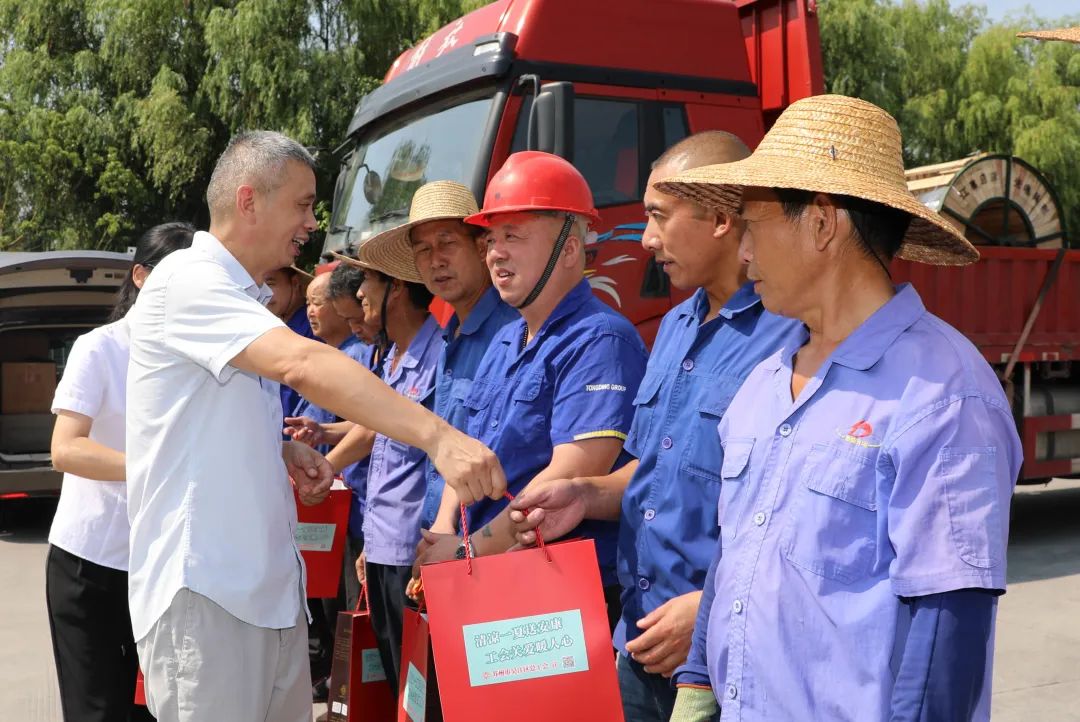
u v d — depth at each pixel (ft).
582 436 8.07
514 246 8.57
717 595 5.64
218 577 7.53
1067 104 73.72
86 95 59.41
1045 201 24.32
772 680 5.08
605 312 8.58
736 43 19.04
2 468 26.96
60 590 9.54
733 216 7.26
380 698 11.15
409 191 18.24
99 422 9.53
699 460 7.13
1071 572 21.97
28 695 15.20
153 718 9.98
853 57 65.05
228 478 7.68
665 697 7.36
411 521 11.16
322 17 55.77
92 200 61.72
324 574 12.45
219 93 55.01
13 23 63.00
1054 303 24.76
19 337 29.81
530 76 16.48
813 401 5.31
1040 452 24.58
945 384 4.86
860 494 4.98
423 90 18.62
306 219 8.41
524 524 7.55
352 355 15.37
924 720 4.48
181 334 7.56
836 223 5.29
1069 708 13.92
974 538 4.59
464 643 6.39
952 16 76.13
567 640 6.52
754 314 7.31
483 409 9.03
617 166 17.58
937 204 22.93
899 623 4.81
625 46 17.90
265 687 7.95
